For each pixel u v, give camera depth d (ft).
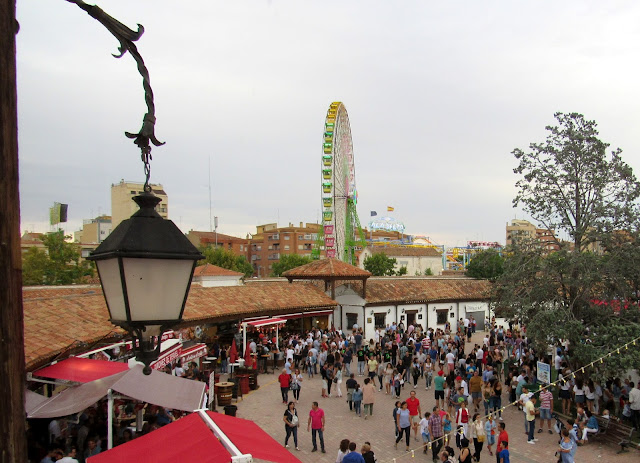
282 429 66.90
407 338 109.40
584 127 82.43
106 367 46.14
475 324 153.48
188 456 24.67
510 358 101.91
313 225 389.19
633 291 77.92
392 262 261.85
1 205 8.40
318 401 81.20
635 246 75.31
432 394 86.12
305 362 102.27
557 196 82.38
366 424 69.67
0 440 8.20
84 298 71.87
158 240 12.38
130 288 12.06
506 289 81.46
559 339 82.74
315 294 130.52
